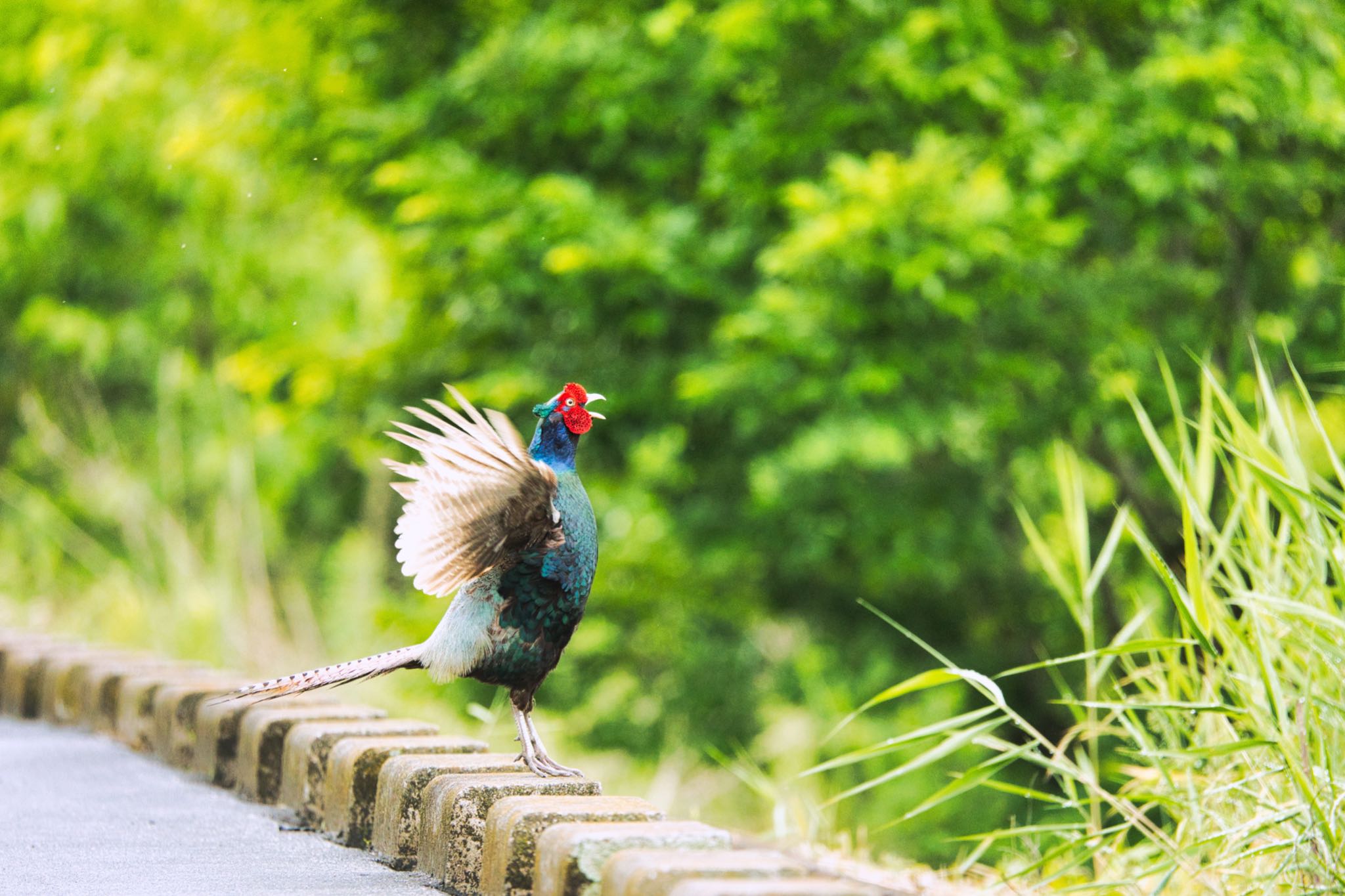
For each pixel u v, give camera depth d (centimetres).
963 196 1952
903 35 2030
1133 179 1994
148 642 2445
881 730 2595
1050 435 2261
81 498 3406
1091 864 1334
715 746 2609
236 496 3194
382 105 2405
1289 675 1093
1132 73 2198
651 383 2284
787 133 2098
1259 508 1154
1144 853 1117
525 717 988
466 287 2339
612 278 2186
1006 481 2519
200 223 3203
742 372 2097
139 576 3005
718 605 2611
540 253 2178
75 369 3522
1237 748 974
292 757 1151
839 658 2731
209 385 3366
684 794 2459
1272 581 1123
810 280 2052
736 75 2205
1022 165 2111
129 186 3156
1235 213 2252
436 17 2425
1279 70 2027
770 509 2320
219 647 2508
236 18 2595
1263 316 2338
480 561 909
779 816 1366
